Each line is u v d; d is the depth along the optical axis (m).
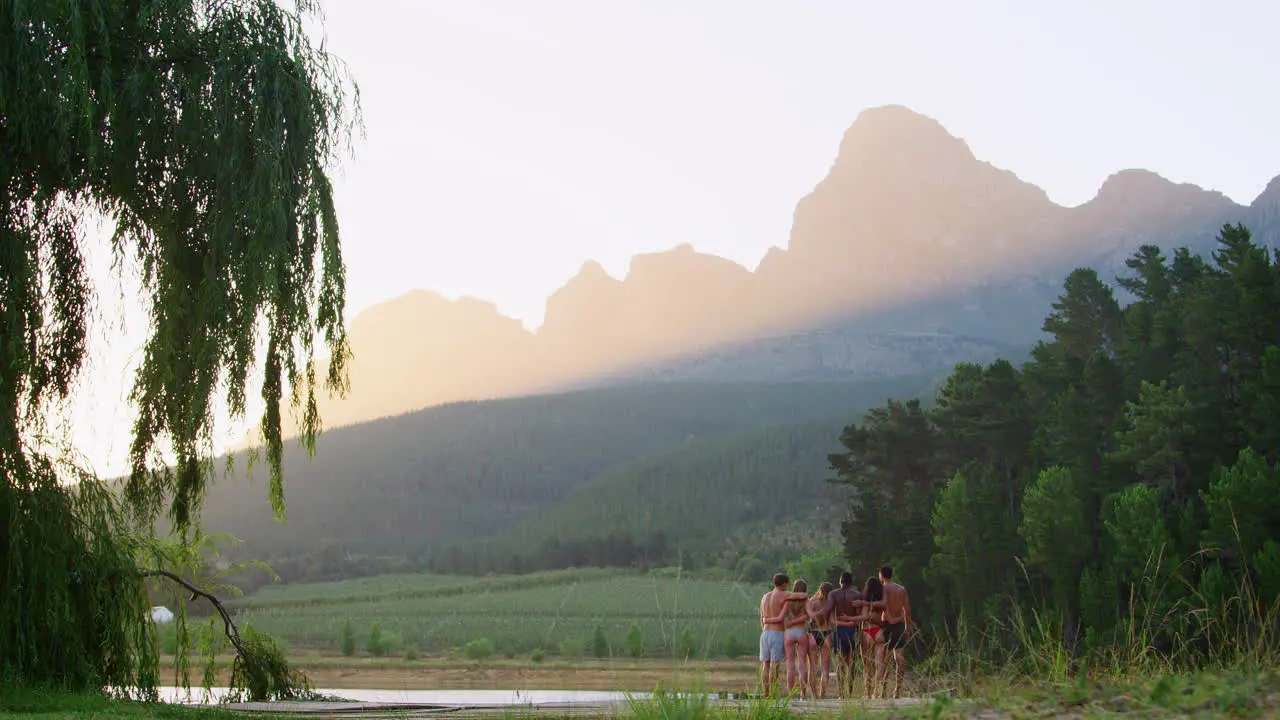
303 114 15.38
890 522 83.75
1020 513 80.94
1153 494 56.62
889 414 92.00
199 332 14.62
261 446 15.69
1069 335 90.50
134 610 15.52
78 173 14.55
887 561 83.50
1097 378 73.12
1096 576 57.66
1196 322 68.56
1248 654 8.80
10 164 14.21
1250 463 51.94
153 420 14.93
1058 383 82.62
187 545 18.42
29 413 14.84
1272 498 49.41
